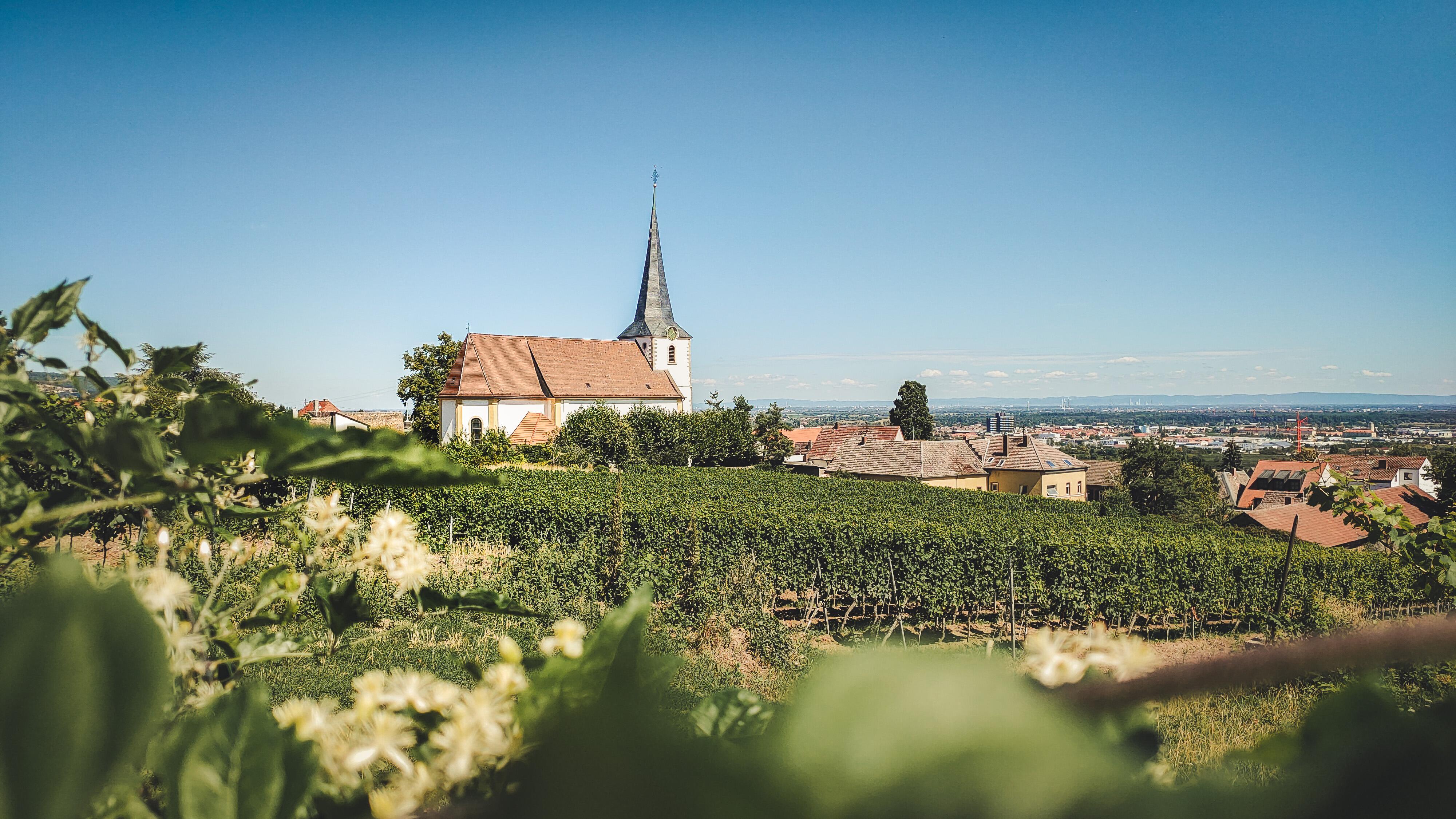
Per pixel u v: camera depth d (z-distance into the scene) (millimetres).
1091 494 77125
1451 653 429
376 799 654
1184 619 19531
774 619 15391
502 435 53281
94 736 492
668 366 71938
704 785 361
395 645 12531
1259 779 466
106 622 512
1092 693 429
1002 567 18219
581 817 383
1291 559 19078
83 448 1158
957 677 373
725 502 31109
